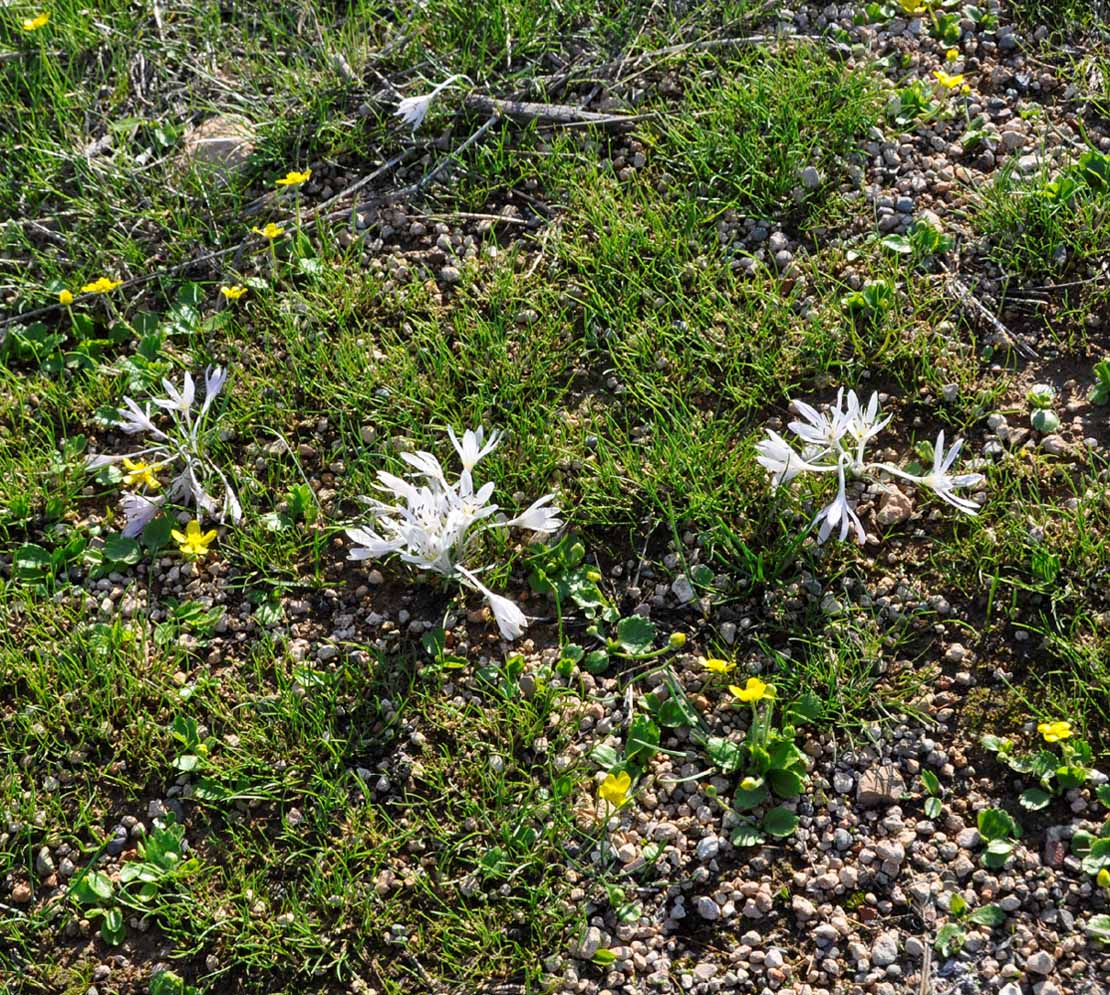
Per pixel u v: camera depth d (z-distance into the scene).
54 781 0.83
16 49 1.14
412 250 1.01
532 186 1.03
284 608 0.88
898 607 0.85
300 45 1.11
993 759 0.80
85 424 0.96
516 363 0.94
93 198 1.05
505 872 0.79
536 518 0.85
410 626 0.87
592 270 0.99
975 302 0.94
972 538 0.86
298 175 0.99
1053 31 1.06
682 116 1.03
